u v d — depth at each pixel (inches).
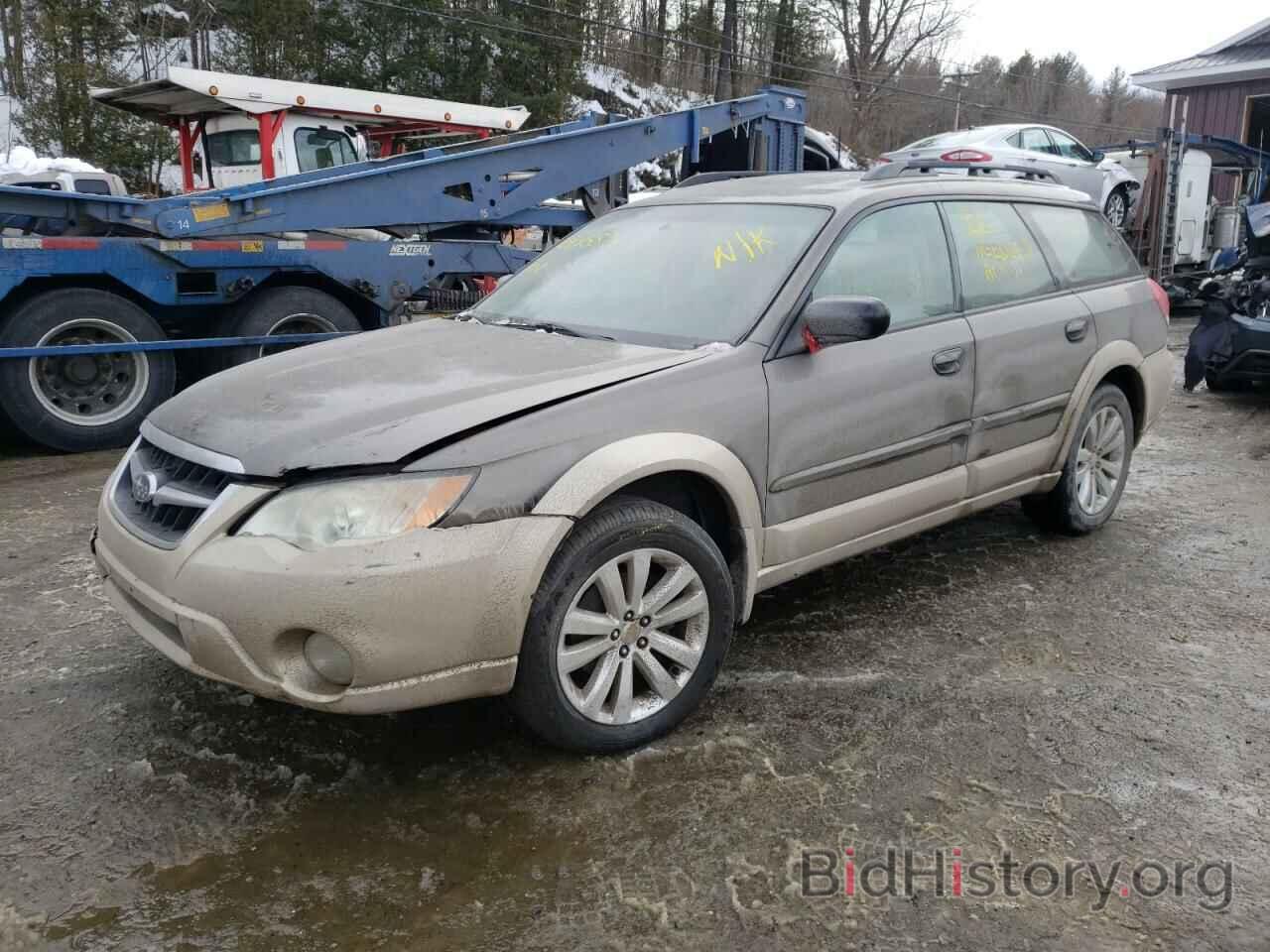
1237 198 801.6
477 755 125.7
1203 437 310.5
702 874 104.3
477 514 108.7
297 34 901.2
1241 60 953.5
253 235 303.7
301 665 109.0
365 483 107.6
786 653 154.9
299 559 105.3
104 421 282.7
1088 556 199.0
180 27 862.5
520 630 111.6
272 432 114.3
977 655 154.8
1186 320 626.8
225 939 95.1
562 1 1059.9
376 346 147.9
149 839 109.3
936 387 159.0
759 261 149.3
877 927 97.0
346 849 108.0
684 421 126.3
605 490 115.4
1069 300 190.7
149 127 763.4
